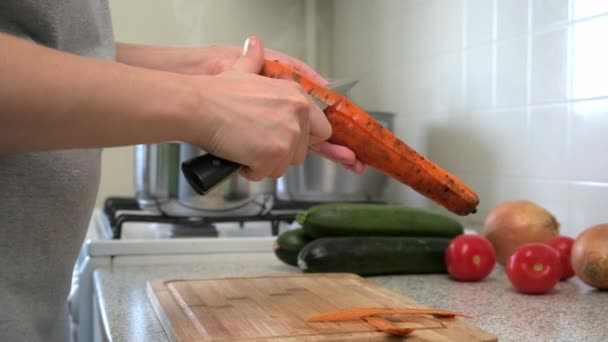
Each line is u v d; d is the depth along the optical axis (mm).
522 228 1087
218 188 1264
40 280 708
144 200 1294
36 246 701
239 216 1312
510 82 1306
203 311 825
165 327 802
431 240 1088
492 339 750
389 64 1699
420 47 1570
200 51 928
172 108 640
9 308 674
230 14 1877
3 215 680
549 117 1223
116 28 1833
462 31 1429
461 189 837
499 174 1337
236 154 679
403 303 869
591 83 1143
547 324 827
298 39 1931
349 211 1105
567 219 1189
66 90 575
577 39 1167
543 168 1236
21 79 552
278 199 1537
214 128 666
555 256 963
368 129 804
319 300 879
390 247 1061
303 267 1054
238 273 1080
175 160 1258
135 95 619
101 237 1249
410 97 1613
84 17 748
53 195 702
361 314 792
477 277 1041
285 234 1133
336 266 1047
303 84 801
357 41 1837
